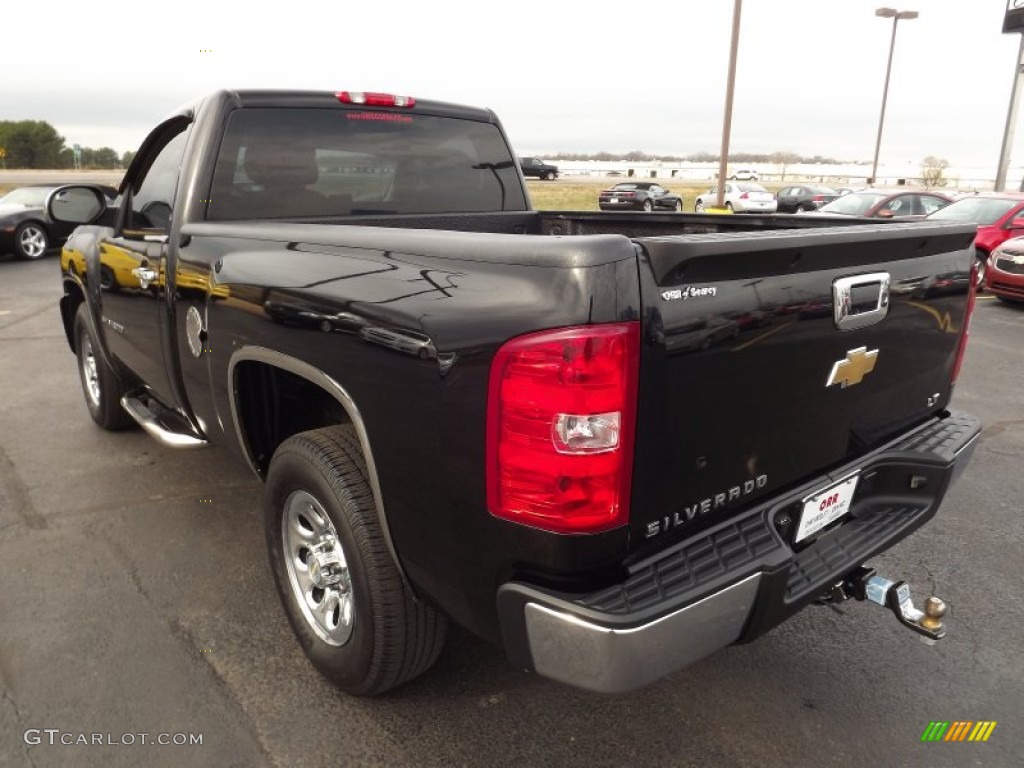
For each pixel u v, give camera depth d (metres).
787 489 2.20
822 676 2.69
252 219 3.14
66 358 7.11
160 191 3.37
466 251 1.83
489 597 1.89
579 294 1.62
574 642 1.72
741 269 1.85
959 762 2.29
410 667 2.35
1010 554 3.57
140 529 3.66
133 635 2.83
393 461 2.01
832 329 2.15
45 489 4.11
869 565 3.46
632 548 1.82
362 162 3.46
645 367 1.70
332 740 2.33
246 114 3.10
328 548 2.48
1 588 3.14
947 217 12.29
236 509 3.88
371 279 2.06
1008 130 22.67
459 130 3.85
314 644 2.56
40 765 2.21
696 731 2.41
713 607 1.81
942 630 2.29
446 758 2.28
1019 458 4.80
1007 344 8.16
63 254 4.70
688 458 1.87
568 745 2.34
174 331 3.14
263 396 2.81
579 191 43.00
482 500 1.81
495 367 1.71
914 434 2.68
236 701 2.50
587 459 1.67
